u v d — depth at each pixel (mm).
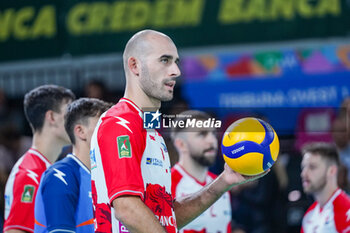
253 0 29109
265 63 29578
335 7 28797
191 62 29719
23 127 29688
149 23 29688
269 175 22219
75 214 11602
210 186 11125
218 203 16203
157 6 29547
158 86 10031
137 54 10117
